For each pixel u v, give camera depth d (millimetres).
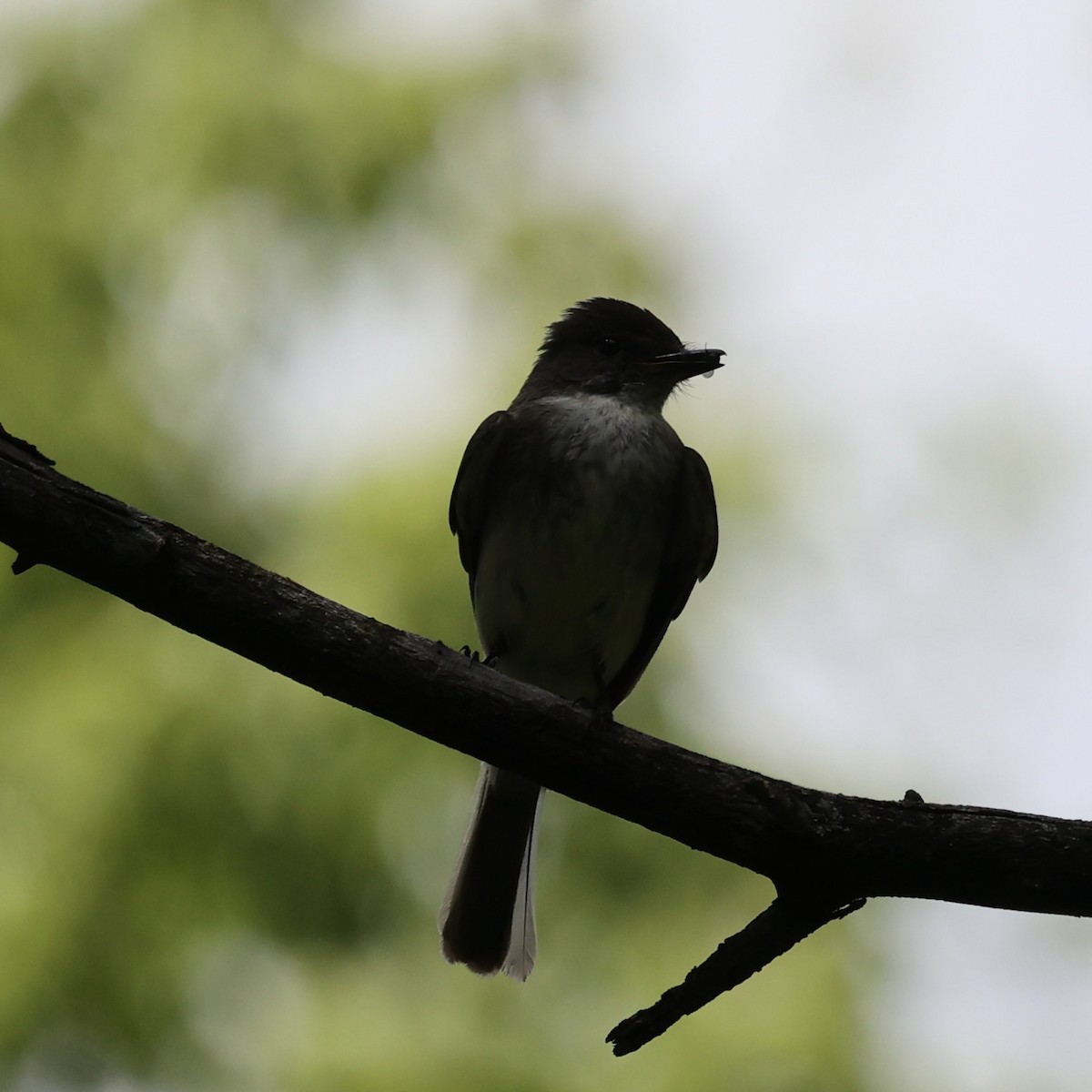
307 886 10547
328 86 13656
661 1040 10055
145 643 10867
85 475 12102
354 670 5879
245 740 10633
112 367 12711
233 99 13477
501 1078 9898
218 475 12398
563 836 10867
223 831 10492
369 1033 10023
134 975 10172
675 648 11320
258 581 5863
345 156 13531
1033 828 5719
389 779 10664
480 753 5980
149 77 13539
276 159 13492
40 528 5672
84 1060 10156
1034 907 5750
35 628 11078
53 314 12742
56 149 13398
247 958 10539
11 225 12992
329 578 11070
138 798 10438
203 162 13383
